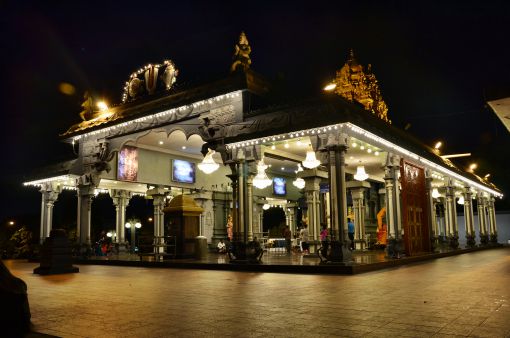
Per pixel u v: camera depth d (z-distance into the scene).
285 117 15.38
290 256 19.08
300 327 5.70
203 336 5.36
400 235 17.22
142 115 19.73
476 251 26.14
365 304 7.26
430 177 21.50
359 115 15.75
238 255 15.66
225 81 17.17
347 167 23.42
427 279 10.66
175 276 12.91
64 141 23.59
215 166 17.50
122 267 17.41
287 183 31.38
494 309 6.61
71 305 7.74
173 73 19.59
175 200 19.19
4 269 6.03
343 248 13.66
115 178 22.62
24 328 5.96
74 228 35.22
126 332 5.63
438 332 5.27
